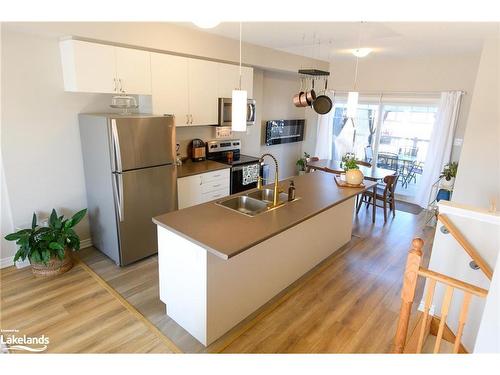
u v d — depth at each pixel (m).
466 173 3.79
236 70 4.59
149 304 2.88
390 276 3.47
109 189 3.32
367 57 5.75
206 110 4.32
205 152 4.92
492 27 3.12
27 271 3.32
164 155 3.56
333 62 6.64
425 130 5.93
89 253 3.75
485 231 2.42
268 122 6.24
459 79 5.31
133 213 3.42
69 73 3.18
